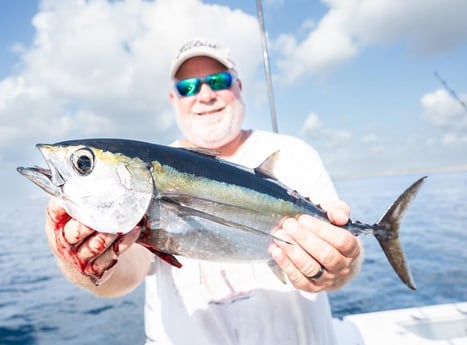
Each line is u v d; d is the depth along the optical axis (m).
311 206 0.62
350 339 0.98
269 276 0.69
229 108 0.78
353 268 0.58
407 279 0.63
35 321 2.20
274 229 0.58
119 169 0.48
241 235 0.54
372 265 3.03
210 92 0.77
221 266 0.69
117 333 1.95
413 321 1.06
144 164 0.50
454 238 3.93
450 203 7.92
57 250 0.46
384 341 0.96
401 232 4.54
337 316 1.97
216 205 0.55
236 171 0.58
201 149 0.57
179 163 0.53
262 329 0.66
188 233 0.52
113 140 0.50
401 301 2.14
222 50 0.81
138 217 0.48
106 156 0.48
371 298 2.22
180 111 0.81
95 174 0.47
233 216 0.55
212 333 0.66
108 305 2.45
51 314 2.32
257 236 0.55
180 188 0.52
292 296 0.68
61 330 2.04
